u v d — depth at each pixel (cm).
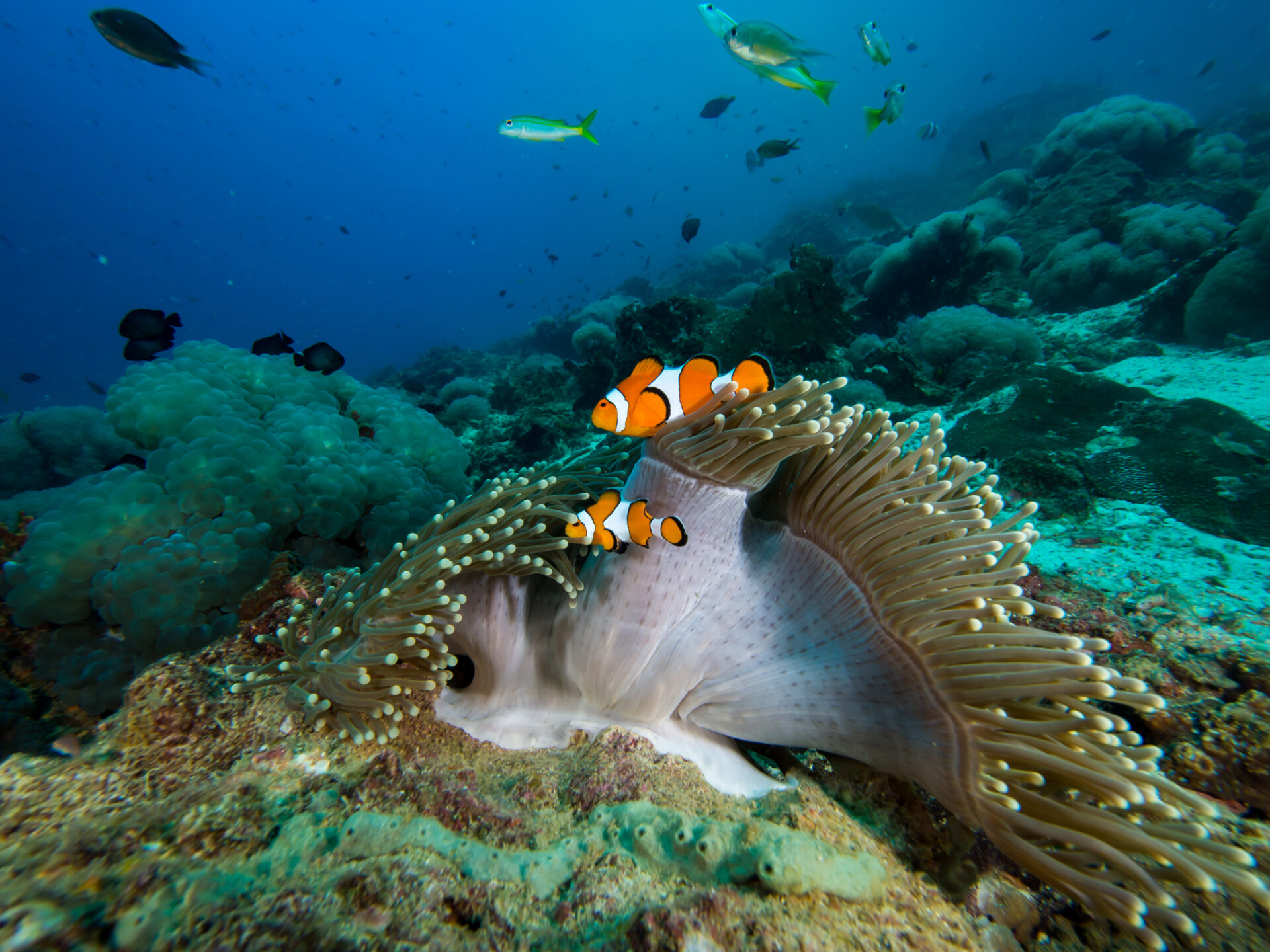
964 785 23
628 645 27
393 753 25
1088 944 23
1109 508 52
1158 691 32
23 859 18
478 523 28
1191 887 20
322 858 21
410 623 26
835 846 22
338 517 49
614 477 35
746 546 28
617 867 21
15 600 41
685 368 25
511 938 18
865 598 26
